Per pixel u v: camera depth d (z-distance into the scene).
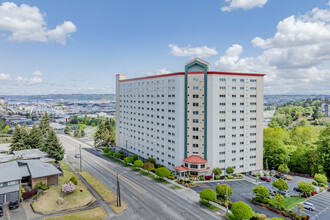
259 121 78.25
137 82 95.81
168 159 78.62
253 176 76.19
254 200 53.84
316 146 84.75
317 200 57.47
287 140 107.88
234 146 74.56
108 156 104.38
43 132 128.38
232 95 73.69
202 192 49.91
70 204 47.72
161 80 81.38
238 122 74.88
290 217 46.03
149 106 88.25
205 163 70.81
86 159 97.75
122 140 109.56
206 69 71.50
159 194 56.75
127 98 104.06
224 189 52.66
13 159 77.38
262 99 78.50
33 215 42.94
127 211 46.69
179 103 73.88
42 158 79.69
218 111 71.94
